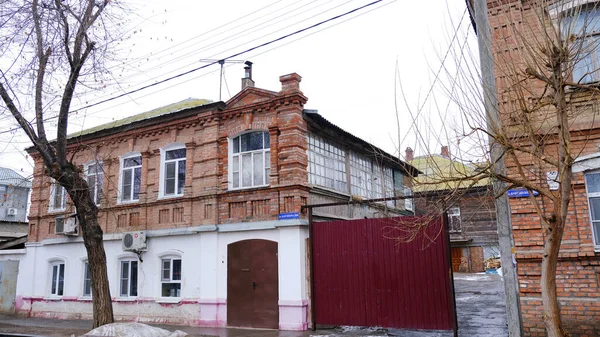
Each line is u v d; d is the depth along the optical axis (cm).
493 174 605
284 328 1200
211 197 1389
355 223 1186
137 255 1498
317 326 1195
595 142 883
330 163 1580
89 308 1577
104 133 1659
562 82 575
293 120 1298
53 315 1653
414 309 1071
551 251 555
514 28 713
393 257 1118
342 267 1180
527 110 607
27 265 1794
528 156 912
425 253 1078
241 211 1347
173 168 1523
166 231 1446
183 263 1410
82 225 1094
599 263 855
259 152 1365
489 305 1568
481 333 1082
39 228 1809
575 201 891
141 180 1555
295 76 1309
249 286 1285
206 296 1337
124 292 1528
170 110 1747
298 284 1206
